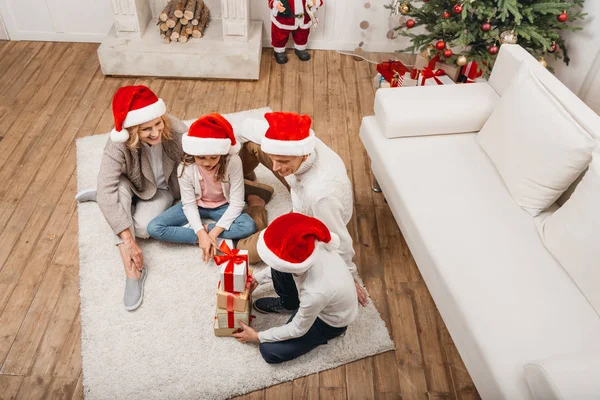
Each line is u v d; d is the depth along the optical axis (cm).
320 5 310
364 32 341
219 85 312
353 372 175
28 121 278
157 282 198
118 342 178
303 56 337
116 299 192
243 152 213
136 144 186
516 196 185
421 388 172
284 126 155
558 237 163
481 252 168
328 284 146
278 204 233
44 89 302
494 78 222
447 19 256
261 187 226
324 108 299
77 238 216
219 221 201
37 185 240
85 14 330
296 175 172
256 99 302
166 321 185
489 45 263
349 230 226
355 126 287
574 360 125
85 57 331
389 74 307
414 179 194
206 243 197
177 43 309
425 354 181
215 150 175
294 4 304
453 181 194
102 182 192
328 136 278
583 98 266
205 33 321
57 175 246
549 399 122
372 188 248
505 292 156
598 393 119
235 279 160
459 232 174
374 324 187
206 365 173
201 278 201
